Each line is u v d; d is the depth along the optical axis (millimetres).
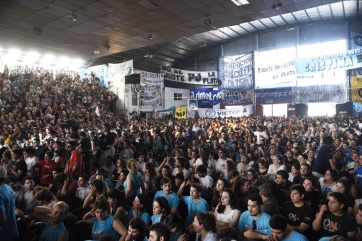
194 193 4137
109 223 3410
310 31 23000
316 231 3424
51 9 9484
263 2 9211
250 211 3449
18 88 15484
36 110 13922
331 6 18812
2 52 17219
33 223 3742
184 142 9930
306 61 16812
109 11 9727
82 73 21266
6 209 3238
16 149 5887
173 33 12141
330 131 10938
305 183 4129
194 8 9617
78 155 5633
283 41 24141
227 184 4301
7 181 4484
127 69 19062
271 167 6016
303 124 13344
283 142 9055
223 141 9047
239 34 25531
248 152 7547
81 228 3479
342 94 19484
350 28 21625
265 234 3340
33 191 4605
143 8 9539
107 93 19844
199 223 3062
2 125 11312
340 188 4059
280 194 4418
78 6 9297
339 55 15938
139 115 19984
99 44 13617
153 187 5336
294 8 9734
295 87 20953
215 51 27734
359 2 17953
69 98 16844
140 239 3084
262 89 22781
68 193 4758
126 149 7238
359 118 15539
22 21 10539
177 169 5902
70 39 12812
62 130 10391
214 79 22000
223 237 2887
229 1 9156
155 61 27781
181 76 20984
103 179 4984
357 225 3215
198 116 22281
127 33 12039
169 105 26500
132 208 4238
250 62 21297
